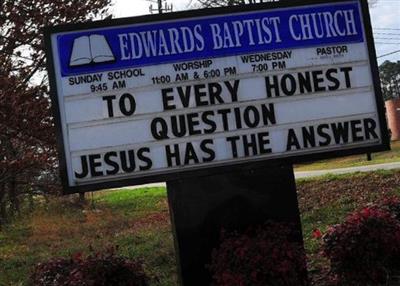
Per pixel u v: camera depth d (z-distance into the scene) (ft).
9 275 32.50
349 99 22.12
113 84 21.08
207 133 21.26
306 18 22.25
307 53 22.09
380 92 22.22
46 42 20.99
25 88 26.50
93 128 20.86
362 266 21.03
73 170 20.66
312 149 21.71
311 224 36.27
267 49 21.88
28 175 40.09
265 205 21.42
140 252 33.19
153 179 20.88
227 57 21.63
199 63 21.48
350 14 22.52
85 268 19.93
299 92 21.85
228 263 19.38
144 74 21.22
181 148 21.11
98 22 21.21
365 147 21.98
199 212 21.12
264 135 21.52
